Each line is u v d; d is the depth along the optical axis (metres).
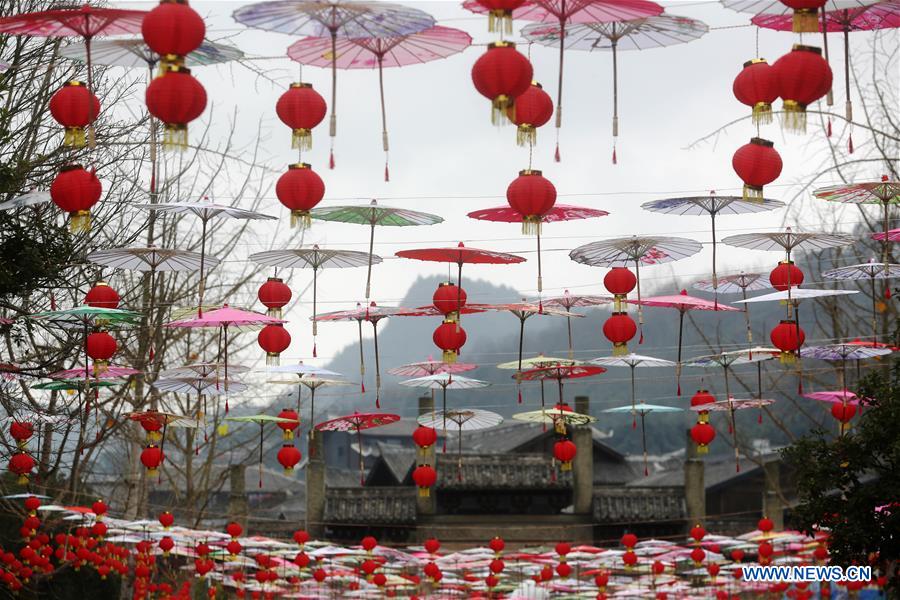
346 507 39.53
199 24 10.53
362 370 16.52
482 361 83.81
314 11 10.70
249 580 26.88
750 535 26.64
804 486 17.52
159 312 25.41
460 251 15.49
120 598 26.95
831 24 12.16
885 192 15.19
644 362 17.23
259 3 10.60
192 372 17.59
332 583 26.23
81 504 27.42
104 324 16.08
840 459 17.31
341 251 15.89
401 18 10.74
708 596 25.98
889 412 16.83
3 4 21.22
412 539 39.75
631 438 74.19
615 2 11.11
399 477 48.03
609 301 17.31
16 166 18.70
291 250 15.87
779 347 15.76
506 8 10.69
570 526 40.09
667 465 66.06
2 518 25.48
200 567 23.41
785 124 11.34
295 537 23.80
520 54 11.09
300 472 72.06
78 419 20.22
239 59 12.44
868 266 16.83
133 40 11.88
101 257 15.48
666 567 26.34
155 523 22.59
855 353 17.52
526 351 85.94
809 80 11.21
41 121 21.97
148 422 17.70
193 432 32.38
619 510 40.28
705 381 57.91
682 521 40.28
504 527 39.78
